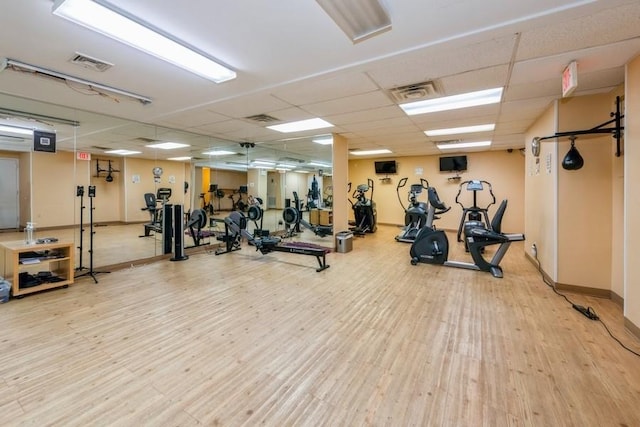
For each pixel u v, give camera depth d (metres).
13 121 3.91
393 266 4.78
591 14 1.84
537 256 4.50
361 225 8.11
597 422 1.55
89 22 1.91
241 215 5.74
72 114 4.17
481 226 5.09
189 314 2.91
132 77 2.88
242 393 1.78
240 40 2.21
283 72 2.78
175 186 6.16
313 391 1.80
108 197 5.21
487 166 7.84
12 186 4.00
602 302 3.21
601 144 3.34
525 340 2.41
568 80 2.59
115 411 1.62
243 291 3.58
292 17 1.92
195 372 1.98
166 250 5.36
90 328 2.60
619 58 2.45
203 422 1.55
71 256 3.69
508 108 3.90
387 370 2.02
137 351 2.24
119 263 4.61
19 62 2.52
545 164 4.00
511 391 1.80
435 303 3.21
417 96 3.40
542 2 1.75
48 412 1.61
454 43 2.22
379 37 2.16
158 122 4.70
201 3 1.75
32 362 2.07
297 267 4.71
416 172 8.87
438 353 2.23
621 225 3.12
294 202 6.66
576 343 2.36
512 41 2.19
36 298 3.28
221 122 4.70
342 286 3.78
